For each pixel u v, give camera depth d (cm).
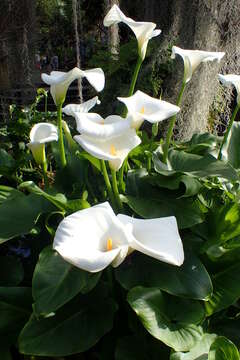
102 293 61
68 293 52
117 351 56
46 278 55
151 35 72
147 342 58
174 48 73
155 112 63
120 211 66
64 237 42
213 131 231
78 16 289
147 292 55
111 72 222
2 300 60
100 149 53
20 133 123
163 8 217
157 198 71
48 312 51
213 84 206
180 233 71
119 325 64
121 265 61
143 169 77
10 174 90
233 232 68
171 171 70
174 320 55
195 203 71
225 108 235
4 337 58
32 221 67
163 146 80
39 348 52
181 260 43
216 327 65
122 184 72
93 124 54
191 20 195
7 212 68
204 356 54
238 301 72
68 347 53
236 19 193
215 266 67
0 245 80
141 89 216
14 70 231
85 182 79
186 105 204
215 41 198
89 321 57
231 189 78
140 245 43
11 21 221
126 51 216
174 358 51
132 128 62
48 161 112
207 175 68
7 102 236
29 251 76
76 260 40
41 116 127
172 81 207
